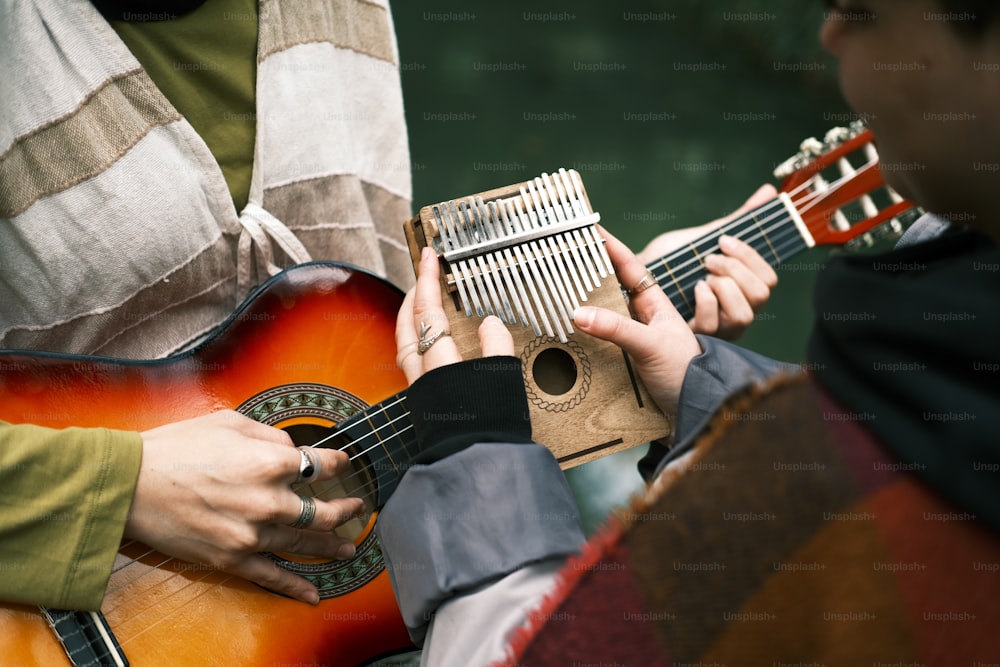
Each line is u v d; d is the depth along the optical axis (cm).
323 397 133
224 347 131
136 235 127
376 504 130
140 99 125
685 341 115
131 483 111
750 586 51
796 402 52
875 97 54
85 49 121
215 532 114
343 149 149
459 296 115
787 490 51
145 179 127
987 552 47
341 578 128
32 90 118
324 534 125
